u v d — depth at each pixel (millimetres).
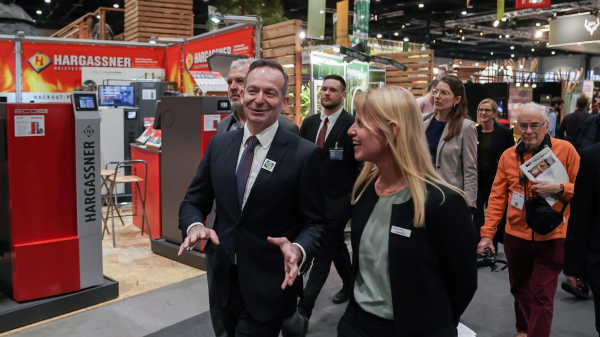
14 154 3199
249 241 1814
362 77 7148
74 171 3465
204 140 4379
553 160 2545
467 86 13797
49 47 8391
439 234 1425
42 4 16859
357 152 1538
